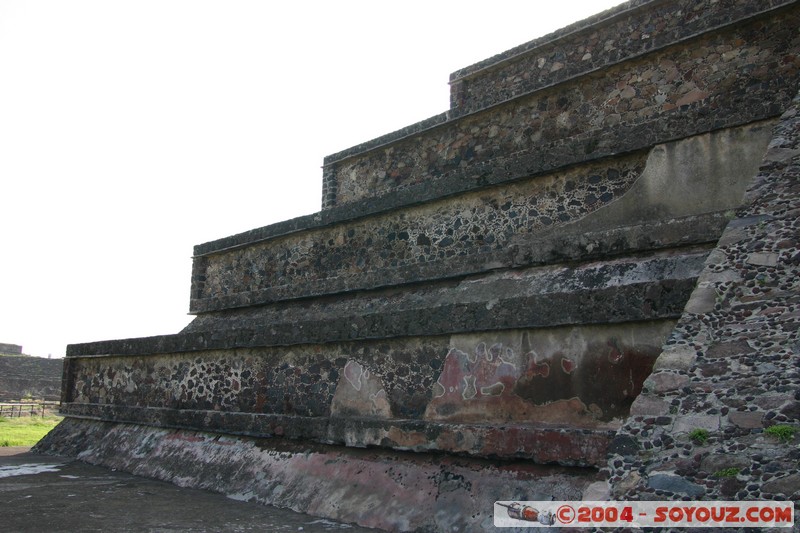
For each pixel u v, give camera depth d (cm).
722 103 599
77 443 982
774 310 354
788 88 560
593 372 488
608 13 686
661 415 346
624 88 671
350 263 841
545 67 742
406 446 565
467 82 815
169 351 863
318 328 677
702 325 371
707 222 523
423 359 589
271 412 723
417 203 768
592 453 450
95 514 576
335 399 657
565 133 712
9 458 968
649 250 554
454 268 690
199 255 1062
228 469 711
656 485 321
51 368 2845
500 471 500
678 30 627
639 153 614
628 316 470
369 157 910
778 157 432
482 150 784
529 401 516
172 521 550
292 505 604
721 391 337
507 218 694
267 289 915
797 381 319
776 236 386
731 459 310
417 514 514
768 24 582
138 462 834
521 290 605
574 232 633
